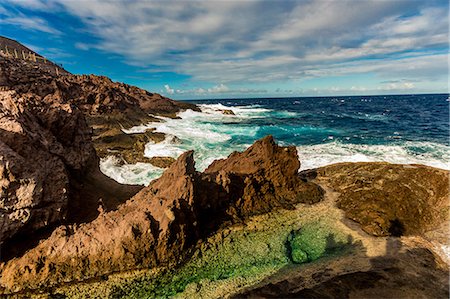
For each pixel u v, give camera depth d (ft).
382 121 146.10
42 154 27.71
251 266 26.04
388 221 31.58
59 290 23.32
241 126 126.00
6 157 23.45
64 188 28.25
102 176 41.86
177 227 27.04
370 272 23.54
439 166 60.49
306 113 199.82
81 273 24.22
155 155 67.46
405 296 20.75
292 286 22.62
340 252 27.73
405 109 222.69
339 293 21.04
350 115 182.60
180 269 25.81
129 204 30.12
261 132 112.06
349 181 42.75
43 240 25.63
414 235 30.35
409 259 25.57
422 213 33.68
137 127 96.68
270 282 23.66
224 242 29.40
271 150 39.91
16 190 23.84
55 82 97.19
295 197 38.60
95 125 86.63
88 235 25.49
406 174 40.75
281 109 242.99
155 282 24.48
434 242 28.96
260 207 35.91
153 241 25.71
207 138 91.25
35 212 25.14
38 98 32.86
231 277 24.73
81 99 99.76
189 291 23.39
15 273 23.27
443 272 23.81
